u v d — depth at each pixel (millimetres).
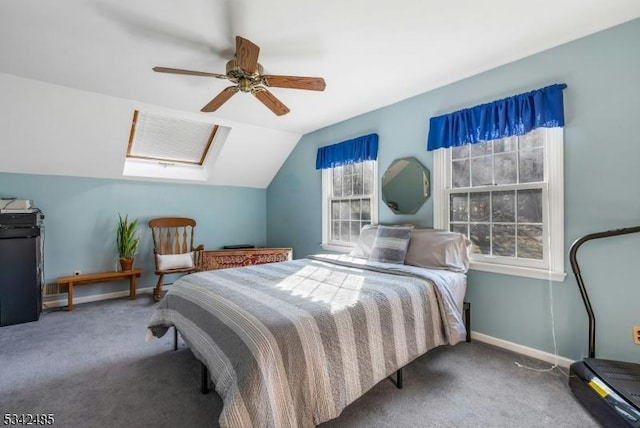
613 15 1892
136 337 2729
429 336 2031
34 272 3123
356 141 3633
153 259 4375
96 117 3252
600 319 2051
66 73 2619
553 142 2246
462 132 2678
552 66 2240
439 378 2035
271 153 4695
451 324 2125
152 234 4238
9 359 2309
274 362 1288
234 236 5121
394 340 1811
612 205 2006
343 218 4008
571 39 2145
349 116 3760
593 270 2078
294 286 2062
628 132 1947
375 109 3500
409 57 2373
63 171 3707
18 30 1994
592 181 2080
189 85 2854
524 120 2305
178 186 4582
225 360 1389
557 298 2223
